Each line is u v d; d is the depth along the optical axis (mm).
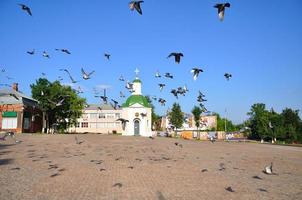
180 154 26844
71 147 30547
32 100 66688
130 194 11141
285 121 82438
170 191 11781
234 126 118500
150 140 47375
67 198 10367
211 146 40781
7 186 11945
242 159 24500
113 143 38375
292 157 28500
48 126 68312
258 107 85125
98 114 108750
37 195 10672
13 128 60656
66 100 66625
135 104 70938
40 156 22078
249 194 11609
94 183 12969
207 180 14281
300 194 11953
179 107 92375
